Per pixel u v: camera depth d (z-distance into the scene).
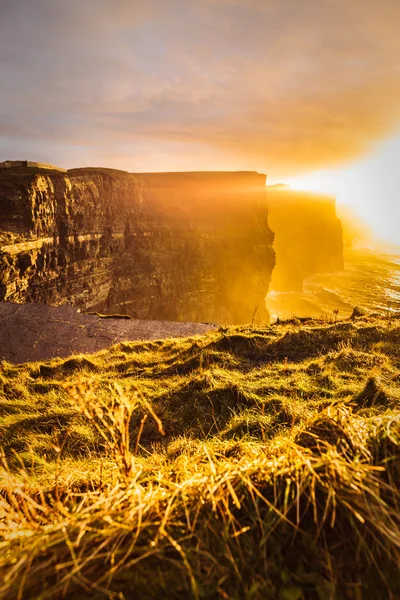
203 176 91.69
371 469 1.20
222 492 1.21
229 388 5.73
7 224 44.59
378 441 1.32
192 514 1.18
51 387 8.07
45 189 48.91
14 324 14.34
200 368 7.40
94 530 1.06
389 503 1.13
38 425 5.73
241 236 97.38
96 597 0.95
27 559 1.04
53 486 2.17
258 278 103.81
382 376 5.27
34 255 45.62
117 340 13.04
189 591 0.97
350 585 0.96
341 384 5.51
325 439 1.42
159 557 1.02
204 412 5.39
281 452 1.43
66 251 54.38
